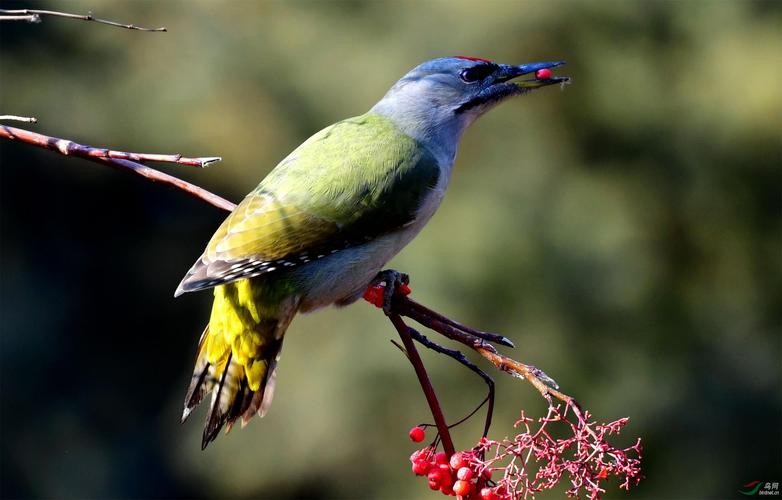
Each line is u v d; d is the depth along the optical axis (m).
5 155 21.14
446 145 6.72
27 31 19.70
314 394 15.95
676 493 15.88
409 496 15.91
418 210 6.28
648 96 16.92
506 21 16.45
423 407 15.73
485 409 15.30
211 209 22.66
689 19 17.48
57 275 22.02
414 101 6.67
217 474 17.20
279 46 18.20
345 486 16.41
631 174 17.06
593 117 16.92
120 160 5.09
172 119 18.67
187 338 22.41
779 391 16.67
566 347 15.49
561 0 16.64
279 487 16.84
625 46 17.20
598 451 4.42
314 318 16.22
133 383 22.03
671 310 16.64
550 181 16.38
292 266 5.88
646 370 15.98
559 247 15.84
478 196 16.06
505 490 4.61
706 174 17.16
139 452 21.45
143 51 19.45
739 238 17.38
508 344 4.70
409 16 17.25
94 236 22.30
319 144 6.32
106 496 20.80
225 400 5.77
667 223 17.25
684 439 16.23
